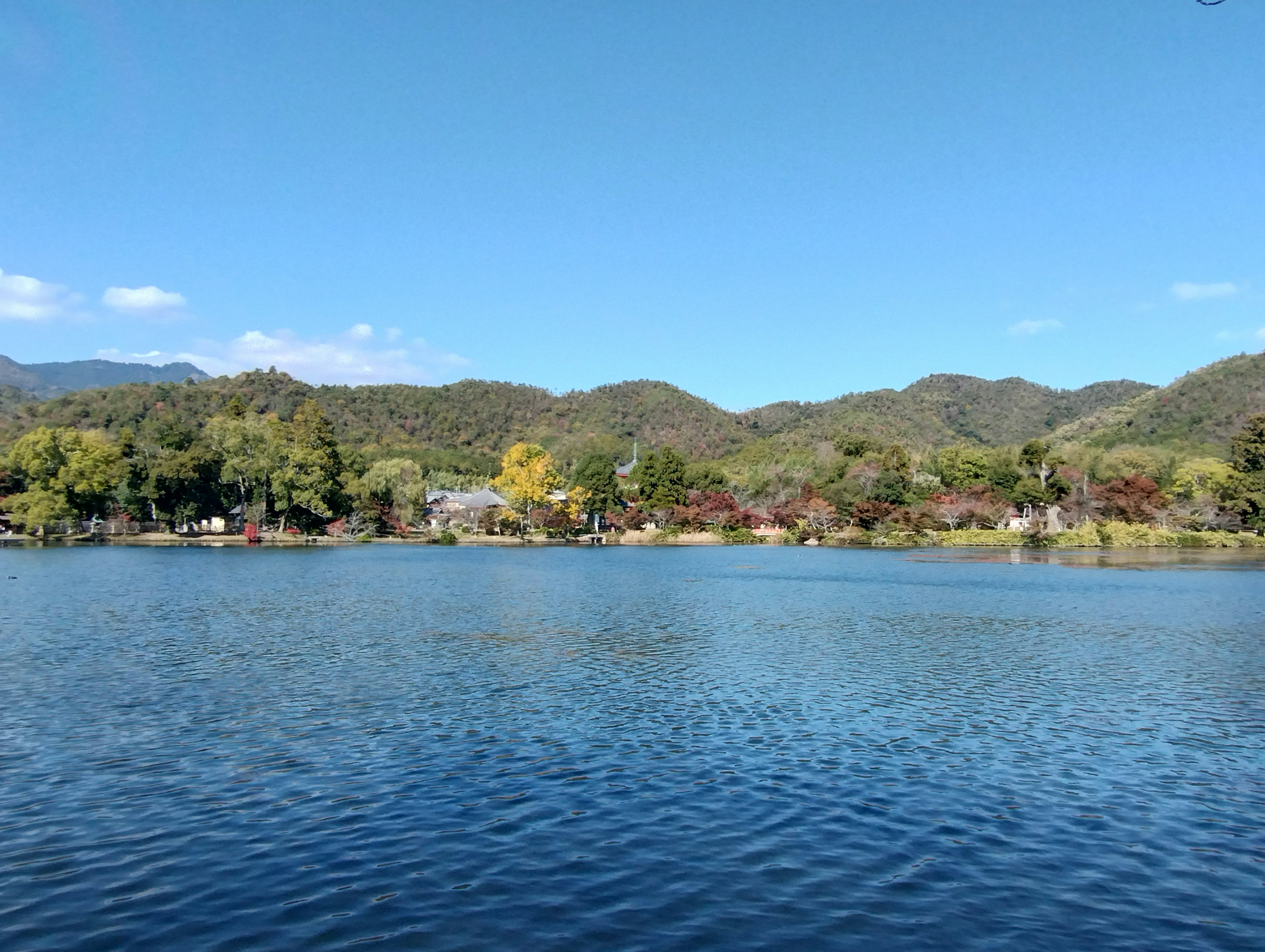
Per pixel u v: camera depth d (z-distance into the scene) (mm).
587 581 65125
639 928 11516
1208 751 20141
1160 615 45531
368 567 77125
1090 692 26484
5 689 25453
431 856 13797
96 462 116062
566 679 27594
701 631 38781
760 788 17281
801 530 130500
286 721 22047
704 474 155250
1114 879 13234
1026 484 142000
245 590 55375
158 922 11547
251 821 15219
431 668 29219
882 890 12781
